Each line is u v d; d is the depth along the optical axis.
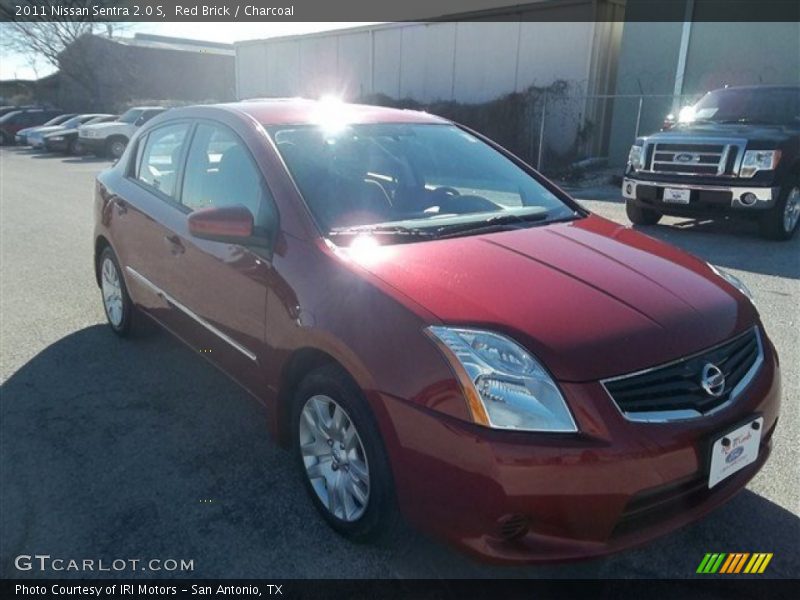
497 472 2.12
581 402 2.16
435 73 21.34
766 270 6.82
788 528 2.82
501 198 3.62
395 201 3.32
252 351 3.13
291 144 3.33
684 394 2.33
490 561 2.20
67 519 2.90
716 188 8.20
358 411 2.50
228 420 3.75
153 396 4.04
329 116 3.72
